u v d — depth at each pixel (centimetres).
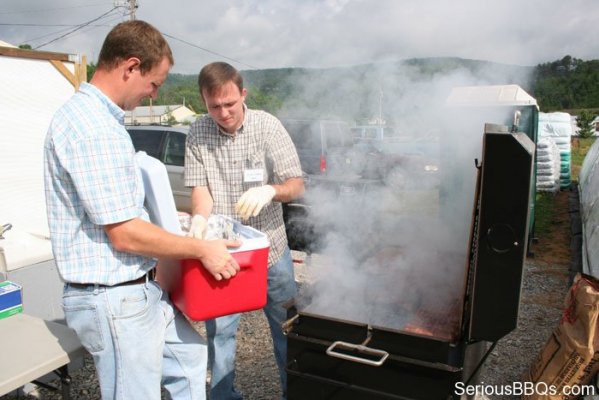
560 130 904
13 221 383
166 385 173
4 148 371
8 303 213
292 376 178
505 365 294
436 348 152
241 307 163
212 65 187
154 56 142
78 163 129
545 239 616
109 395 150
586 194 662
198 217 179
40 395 254
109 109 141
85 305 142
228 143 205
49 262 267
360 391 165
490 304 141
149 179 149
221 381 214
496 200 133
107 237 141
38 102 388
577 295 225
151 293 153
